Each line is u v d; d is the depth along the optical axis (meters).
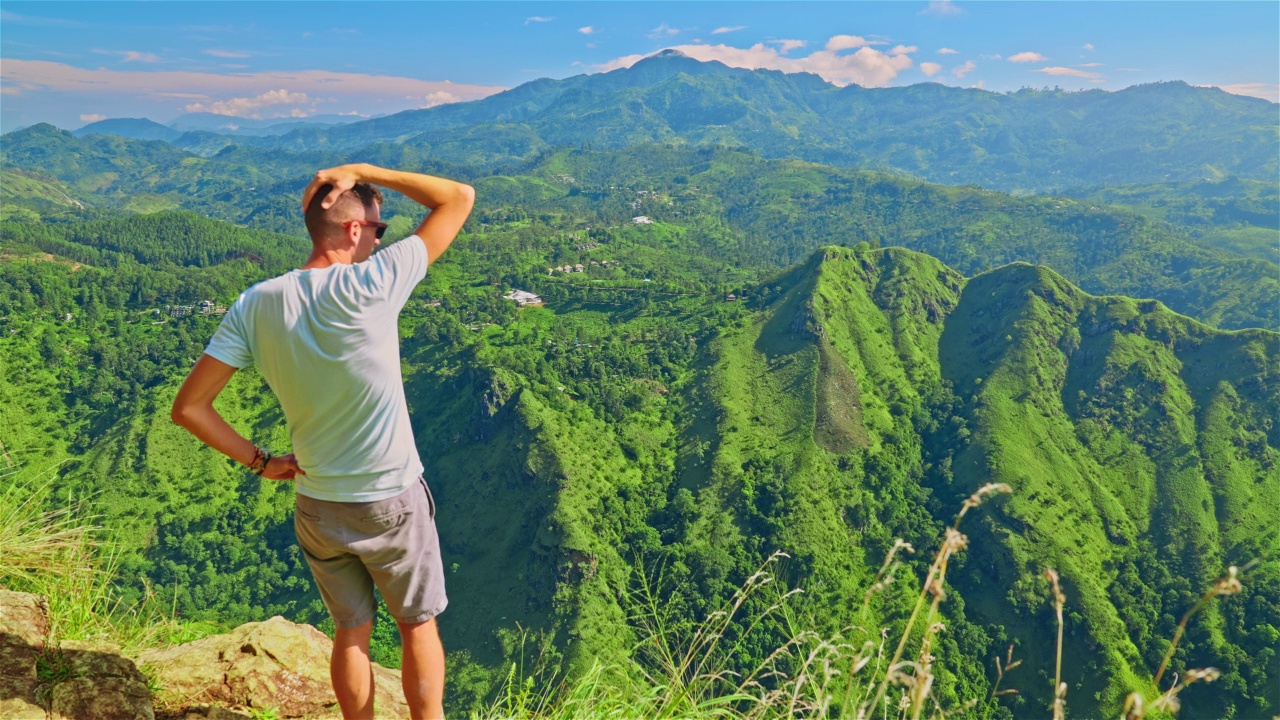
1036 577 92.12
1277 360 117.94
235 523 107.81
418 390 130.62
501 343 148.88
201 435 2.69
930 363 139.25
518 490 102.12
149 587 3.89
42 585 3.60
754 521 100.94
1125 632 84.19
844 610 90.88
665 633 3.07
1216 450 111.19
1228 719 76.12
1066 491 107.56
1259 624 80.75
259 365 2.69
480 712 3.21
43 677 3.00
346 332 2.64
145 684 3.19
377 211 2.98
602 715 3.00
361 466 2.73
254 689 3.52
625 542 94.38
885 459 115.62
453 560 97.31
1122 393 122.31
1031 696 80.44
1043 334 133.25
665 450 116.62
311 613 94.31
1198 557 97.50
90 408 133.12
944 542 2.00
